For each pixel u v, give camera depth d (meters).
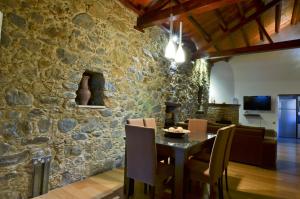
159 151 2.60
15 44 2.23
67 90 2.78
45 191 2.54
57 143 2.68
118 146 3.62
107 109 3.39
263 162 4.05
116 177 3.16
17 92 2.26
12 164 2.24
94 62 3.14
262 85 8.16
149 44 4.36
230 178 3.37
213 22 5.48
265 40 7.73
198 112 6.92
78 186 2.79
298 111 8.95
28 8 2.34
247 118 8.41
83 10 2.96
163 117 4.88
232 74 8.36
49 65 2.56
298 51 6.98
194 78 6.63
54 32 2.60
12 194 2.24
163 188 2.83
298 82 7.53
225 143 2.46
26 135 2.35
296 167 4.09
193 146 2.31
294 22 7.27
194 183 3.11
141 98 4.15
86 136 3.06
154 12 3.72
